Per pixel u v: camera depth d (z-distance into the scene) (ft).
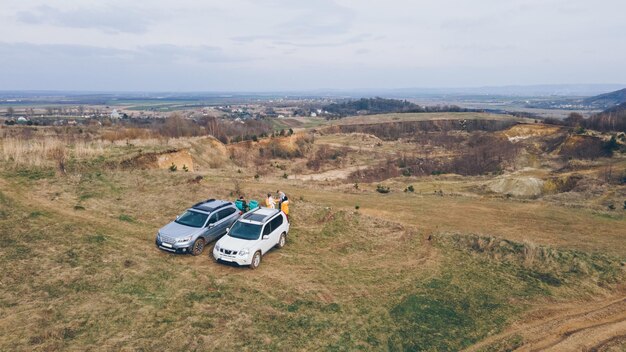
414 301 40.65
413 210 78.74
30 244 44.42
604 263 49.34
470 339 34.60
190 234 47.57
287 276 44.88
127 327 32.12
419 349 32.96
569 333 35.37
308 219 64.08
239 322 34.55
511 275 48.06
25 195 60.70
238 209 57.98
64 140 114.93
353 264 50.03
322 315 37.11
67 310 33.50
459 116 451.94
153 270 42.45
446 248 56.70
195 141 181.16
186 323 33.58
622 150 191.93
